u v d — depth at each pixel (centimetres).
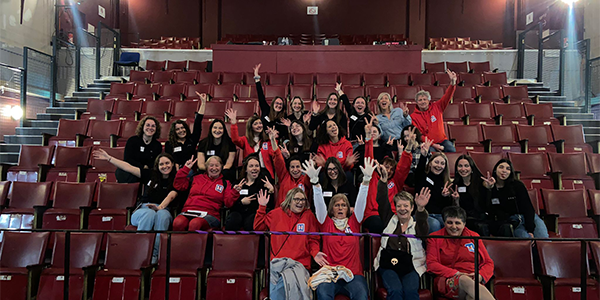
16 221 464
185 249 375
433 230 389
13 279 361
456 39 1376
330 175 420
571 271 358
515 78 1152
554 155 543
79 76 959
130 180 491
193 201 436
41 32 1120
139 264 375
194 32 1462
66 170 547
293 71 977
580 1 1145
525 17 1388
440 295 343
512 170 414
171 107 744
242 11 1464
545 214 442
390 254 354
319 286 332
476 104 730
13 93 893
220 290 350
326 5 1458
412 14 1441
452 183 438
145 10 1464
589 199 466
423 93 584
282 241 363
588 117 780
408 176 477
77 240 389
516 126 633
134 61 1107
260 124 534
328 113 582
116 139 616
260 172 466
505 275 356
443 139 570
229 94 842
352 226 370
